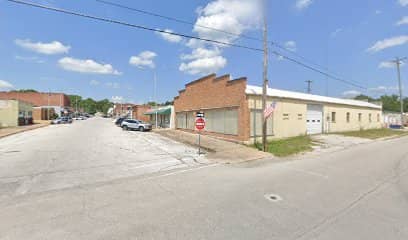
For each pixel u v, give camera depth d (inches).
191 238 151.8
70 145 598.2
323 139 787.4
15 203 213.9
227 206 208.5
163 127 1460.4
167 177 313.7
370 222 179.0
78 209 199.8
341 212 198.2
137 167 373.1
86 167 365.1
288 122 794.2
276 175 327.0
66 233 157.2
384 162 427.5
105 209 200.1
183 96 1092.5
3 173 324.2
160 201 220.5
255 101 694.5
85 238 150.7
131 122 1208.2
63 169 350.0
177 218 182.5
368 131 1170.6
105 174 325.7
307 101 876.6
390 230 165.8
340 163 417.7
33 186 266.8
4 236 152.5
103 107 6166.3
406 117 1929.1
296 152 545.0
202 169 367.6
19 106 1485.0
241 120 677.9
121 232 159.2
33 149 530.0
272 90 881.5
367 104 1400.1
